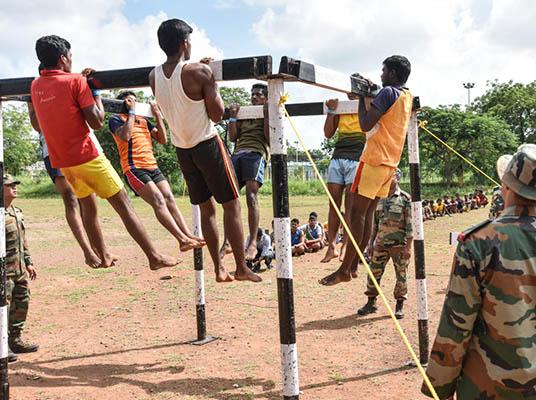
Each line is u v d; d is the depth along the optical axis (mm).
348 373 6039
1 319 4914
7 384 4980
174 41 4191
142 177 5730
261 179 6332
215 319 8406
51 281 11484
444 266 12336
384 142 4852
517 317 2697
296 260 13953
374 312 8523
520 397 2688
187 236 5293
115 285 11062
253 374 6094
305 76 4051
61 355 6934
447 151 44125
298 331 7684
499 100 59000
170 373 6207
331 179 6031
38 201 38812
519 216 2848
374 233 8539
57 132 4516
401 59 4941
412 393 5434
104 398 5520
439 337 2857
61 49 4535
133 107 5453
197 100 4203
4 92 4895
